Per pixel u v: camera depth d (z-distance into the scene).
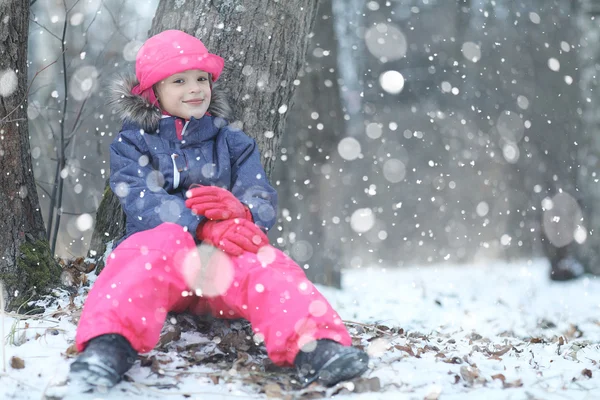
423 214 19.53
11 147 3.68
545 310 6.80
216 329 3.33
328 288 7.49
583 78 10.67
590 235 10.41
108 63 6.69
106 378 2.45
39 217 3.90
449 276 11.09
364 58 13.07
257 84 4.08
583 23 10.73
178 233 2.93
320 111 7.74
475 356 3.47
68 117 6.66
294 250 7.69
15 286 3.62
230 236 2.93
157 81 3.42
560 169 10.48
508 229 16.95
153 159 3.46
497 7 11.98
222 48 4.05
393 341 3.59
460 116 16.36
